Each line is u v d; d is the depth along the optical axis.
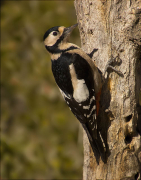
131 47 9.15
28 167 15.96
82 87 9.20
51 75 17.58
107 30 9.42
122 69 9.22
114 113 9.23
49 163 15.98
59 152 16.20
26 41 18.00
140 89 9.47
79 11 10.27
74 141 16.58
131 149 9.10
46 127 16.86
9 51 17.88
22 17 18.16
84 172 10.10
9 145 16.08
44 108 17.38
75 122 16.92
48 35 9.93
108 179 9.26
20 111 17.64
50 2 18.17
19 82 17.77
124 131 9.12
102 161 9.34
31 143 16.47
